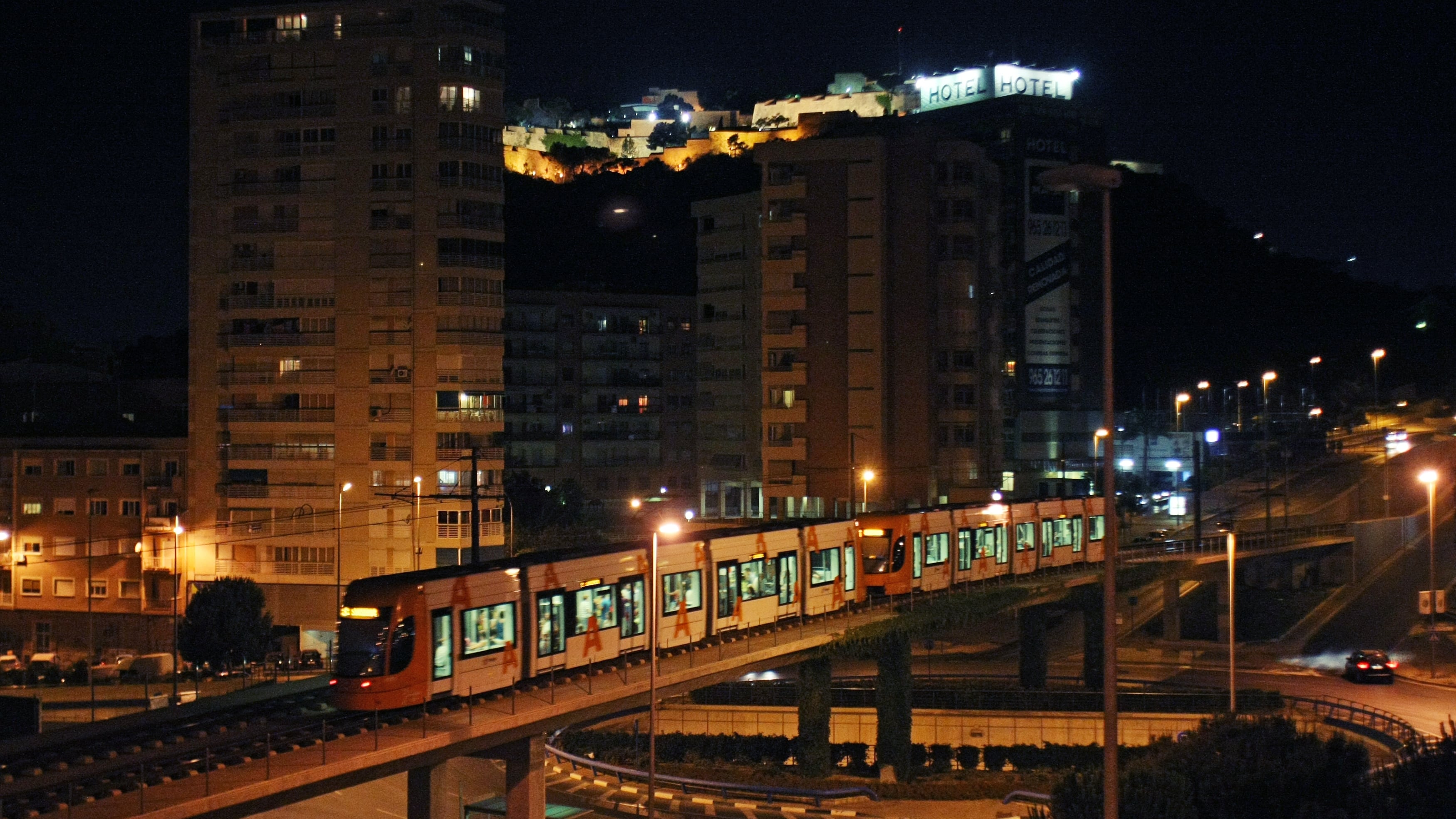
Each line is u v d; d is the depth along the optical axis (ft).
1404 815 109.09
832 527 198.08
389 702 126.93
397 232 307.17
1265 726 134.92
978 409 378.12
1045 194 490.49
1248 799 116.57
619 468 434.71
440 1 307.99
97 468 317.22
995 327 394.73
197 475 312.91
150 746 120.16
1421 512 345.51
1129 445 489.67
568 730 213.46
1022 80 553.64
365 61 310.65
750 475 407.03
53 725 210.18
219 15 317.83
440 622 132.05
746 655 163.94
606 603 154.10
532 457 420.77
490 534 308.19
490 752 137.69
